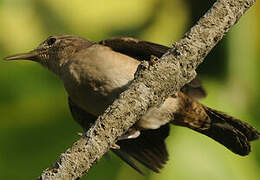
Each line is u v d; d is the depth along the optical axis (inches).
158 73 304.2
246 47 426.0
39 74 456.1
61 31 451.8
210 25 299.1
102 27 444.1
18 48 454.6
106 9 440.1
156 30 440.1
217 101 421.4
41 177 296.2
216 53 426.3
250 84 428.1
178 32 440.5
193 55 301.9
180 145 412.8
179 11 441.1
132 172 439.8
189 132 417.4
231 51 424.8
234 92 426.0
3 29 450.6
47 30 453.4
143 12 440.1
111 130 300.5
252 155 430.0
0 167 446.3
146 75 304.8
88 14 442.9
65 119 450.6
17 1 451.5
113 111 301.4
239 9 297.6
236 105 425.1
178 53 303.4
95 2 441.7
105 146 300.5
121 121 301.9
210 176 410.9
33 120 451.8
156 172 412.2
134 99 302.8
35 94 454.0
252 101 428.1
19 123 451.5
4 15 449.7
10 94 452.1
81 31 446.9
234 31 422.3
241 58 426.3
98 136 299.6
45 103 454.3
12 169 446.9
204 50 301.4
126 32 442.3
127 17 440.5
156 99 305.6
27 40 454.6
